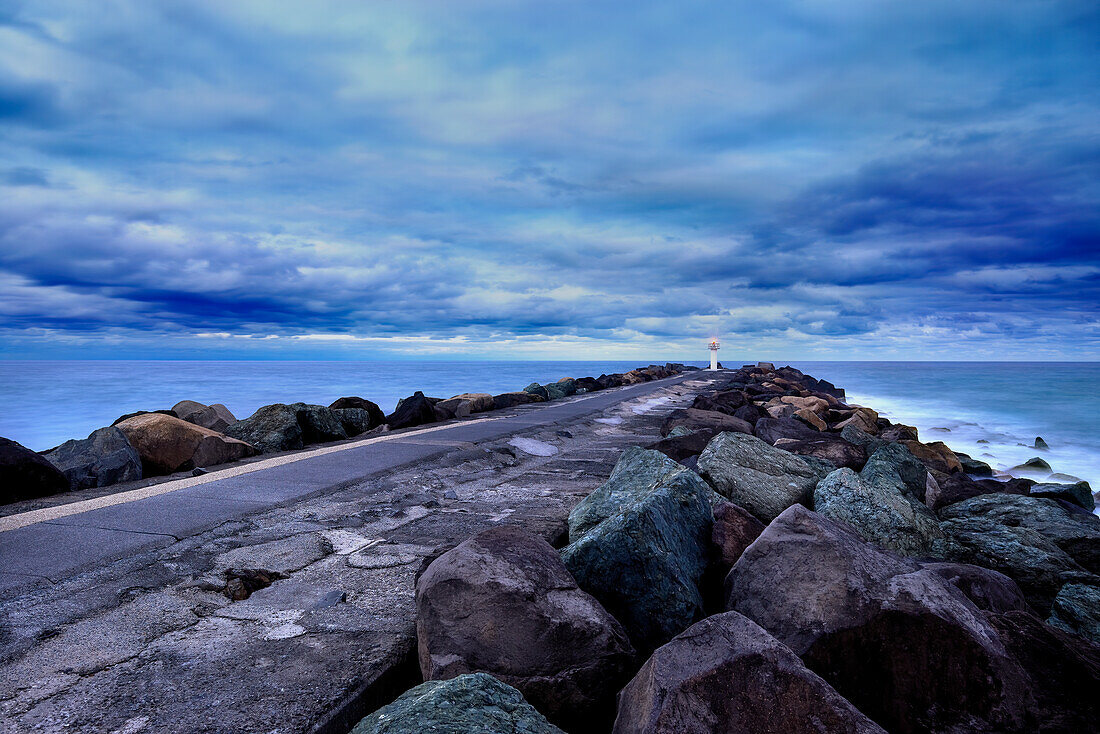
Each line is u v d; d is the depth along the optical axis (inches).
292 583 140.4
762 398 805.9
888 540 193.6
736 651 85.2
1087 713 91.3
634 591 121.0
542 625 101.1
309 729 88.3
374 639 113.0
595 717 101.4
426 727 69.3
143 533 163.8
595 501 187.2
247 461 294.7
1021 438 816.3
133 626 116.6
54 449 268.4
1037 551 191.6
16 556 145.2
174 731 85.9
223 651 108.0
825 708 80.2
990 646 96.5
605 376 1073.5
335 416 394.0
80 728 86.0
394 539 173.8
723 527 152.5
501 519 197.3
